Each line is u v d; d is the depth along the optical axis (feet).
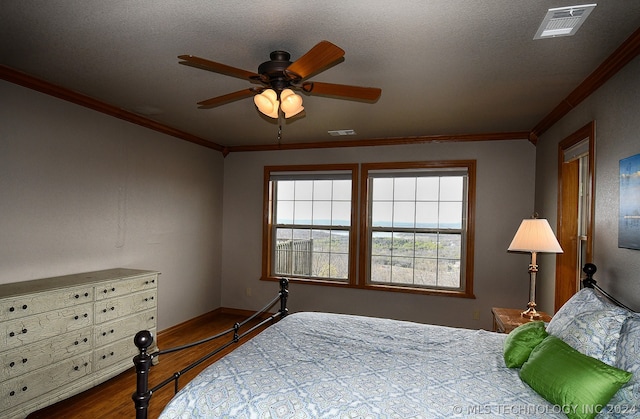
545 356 5.39
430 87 9.04
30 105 9.25
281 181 17.10
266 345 6.91
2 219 8.71
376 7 5.58
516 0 5.33
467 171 14.29
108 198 11.54
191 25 6.26
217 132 14.44
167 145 14.05
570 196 10.27
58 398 8.47
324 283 15.88
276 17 5.93
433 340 7.40
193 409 5.07
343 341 7.22
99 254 11.24
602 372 4.59
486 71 8.01
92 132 10.96
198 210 15.88
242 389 5.21
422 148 14.80
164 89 9.60
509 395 5.15
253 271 17.12
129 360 10.43
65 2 5.60
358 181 15.62
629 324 5.16
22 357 7.80
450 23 6.02
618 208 7.06
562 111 10.24
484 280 14.03
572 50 6.92
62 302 8.63
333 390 5.18
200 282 16.03
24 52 7.44
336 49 5.23
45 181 9.64
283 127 13.39
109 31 6.52
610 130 7.46
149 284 11.18
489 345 7.13
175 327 14.55
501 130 13.35
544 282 12.00
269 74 6.80
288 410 4.79
